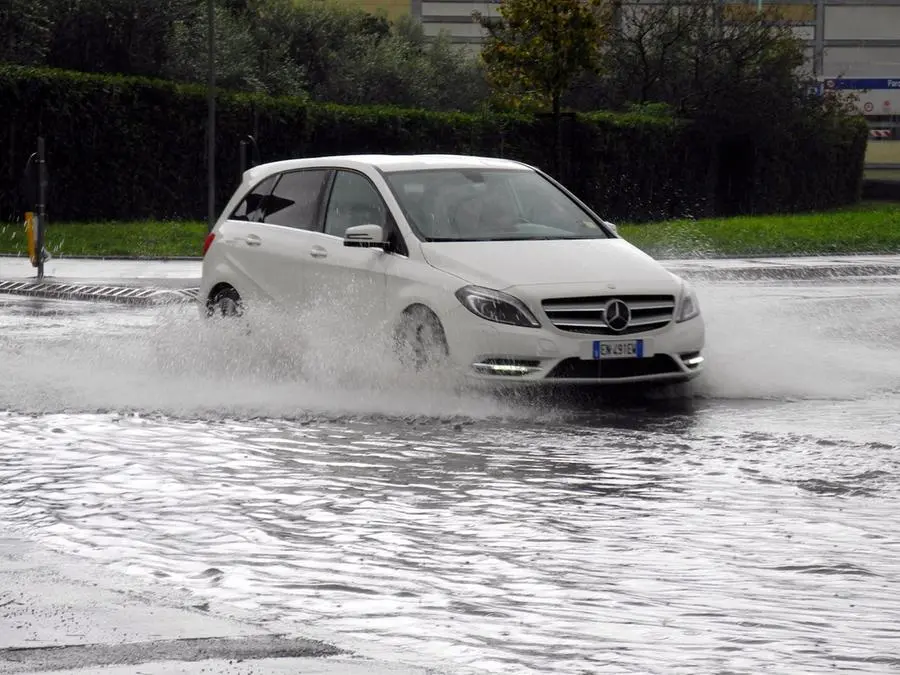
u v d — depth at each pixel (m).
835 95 64.62
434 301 13.02
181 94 43.88
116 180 42.72
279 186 15.31
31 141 41.16
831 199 65.12
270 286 14.87
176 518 8.54
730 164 61.03
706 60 61.00
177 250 33.91
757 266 31.48
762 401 13.28
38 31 50.16
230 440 11.16
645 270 13.35
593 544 7.92
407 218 13.77
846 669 5.77
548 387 12.73
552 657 5.87
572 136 53.69
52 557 7.58
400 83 64.56
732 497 9.12
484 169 14.62
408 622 6.39
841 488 9.39
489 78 52.03
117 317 21.02
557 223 14.23
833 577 7.24
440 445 10.97
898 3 97.31
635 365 12.98
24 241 35.25
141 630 6.07
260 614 6.51
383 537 8.08
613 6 58.56
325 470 10.02
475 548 7.83
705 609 6.65
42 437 11.27
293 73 60.38
